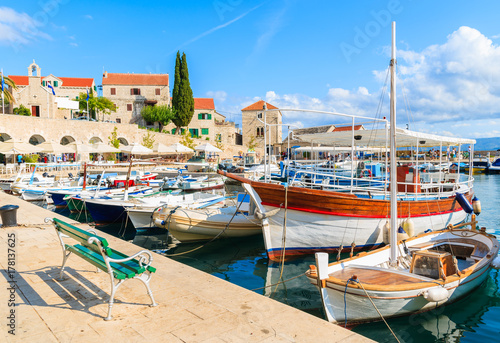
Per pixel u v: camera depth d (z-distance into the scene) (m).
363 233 10.43
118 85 58.78
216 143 60.25
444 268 6.64
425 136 11.41
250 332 4.09
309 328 4.23
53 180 23.77
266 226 10.14
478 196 24.30
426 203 11.48
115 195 17.39
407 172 13.18
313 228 10.06
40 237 8.94
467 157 48.28
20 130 37.16
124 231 14.05
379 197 13.08
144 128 54.91
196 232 12.10
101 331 4.02
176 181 24.84
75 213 18.11
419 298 6.23
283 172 27.52
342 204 9.91
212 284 5.79
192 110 59.41
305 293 8.01
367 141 15.12
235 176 10.03
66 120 41.62
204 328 4.16
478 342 5.92
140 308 4.69
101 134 45.09
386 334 6.14
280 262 10.29
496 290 8.06
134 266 4.74
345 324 6.29
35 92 47.12
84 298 4.98
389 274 6.66
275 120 66.06
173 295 5.17
